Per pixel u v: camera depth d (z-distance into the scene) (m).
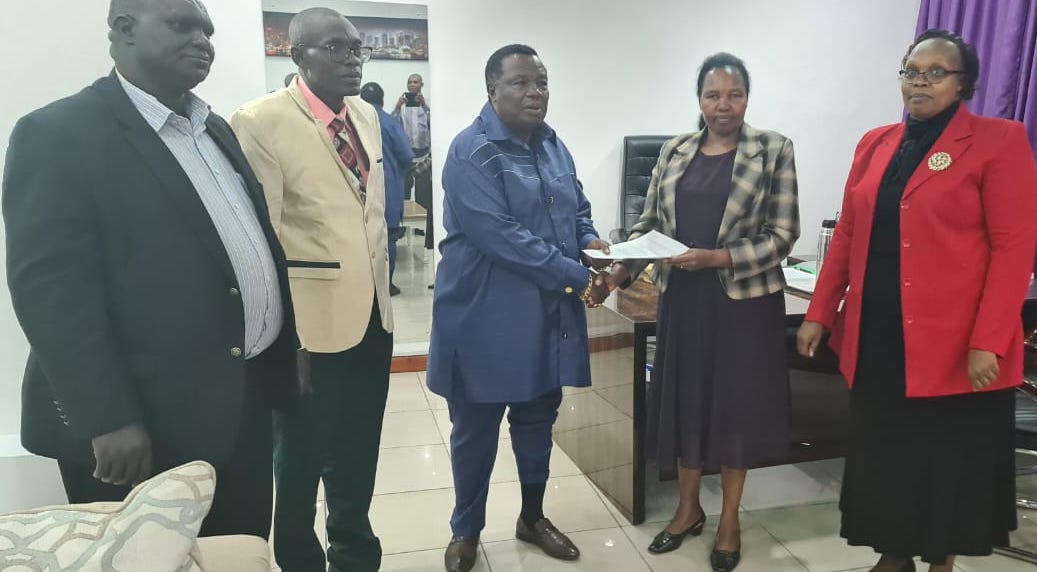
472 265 1.81
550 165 1.86
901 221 1.58
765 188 1.85
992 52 4.11
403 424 3.24
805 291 2.43
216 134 1.28
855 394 1.74
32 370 1.14
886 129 1.72
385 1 3.81
